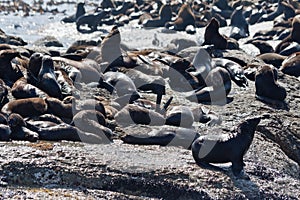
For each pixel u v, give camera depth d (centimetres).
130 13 9425
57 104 2656
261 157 2455
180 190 2091
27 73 3052
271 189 2170
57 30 8000
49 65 2964
